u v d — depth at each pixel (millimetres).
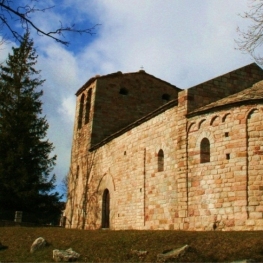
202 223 19047
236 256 13414
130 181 26234
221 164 19047
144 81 38000
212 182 19156
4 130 33156
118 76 36969
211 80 22391
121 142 28438
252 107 18828
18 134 33562
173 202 21203
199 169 19922
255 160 18172
